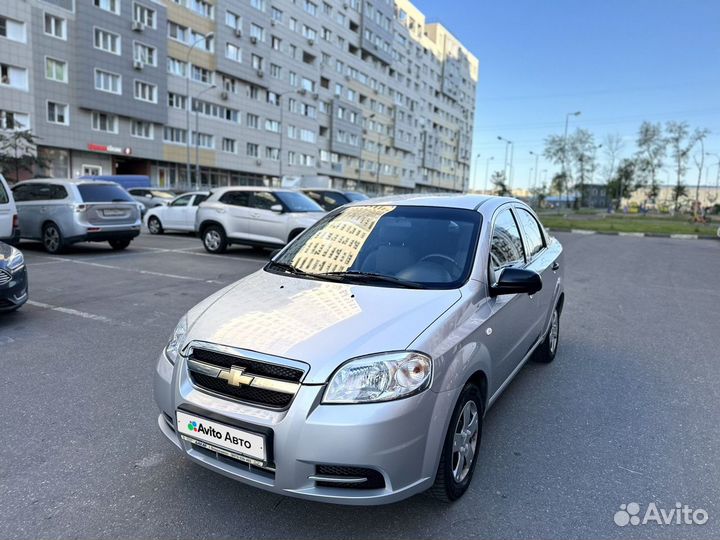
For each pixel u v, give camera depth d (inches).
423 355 89.8
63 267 371.9
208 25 1638.8
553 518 99.1
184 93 1585.9
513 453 123.3
